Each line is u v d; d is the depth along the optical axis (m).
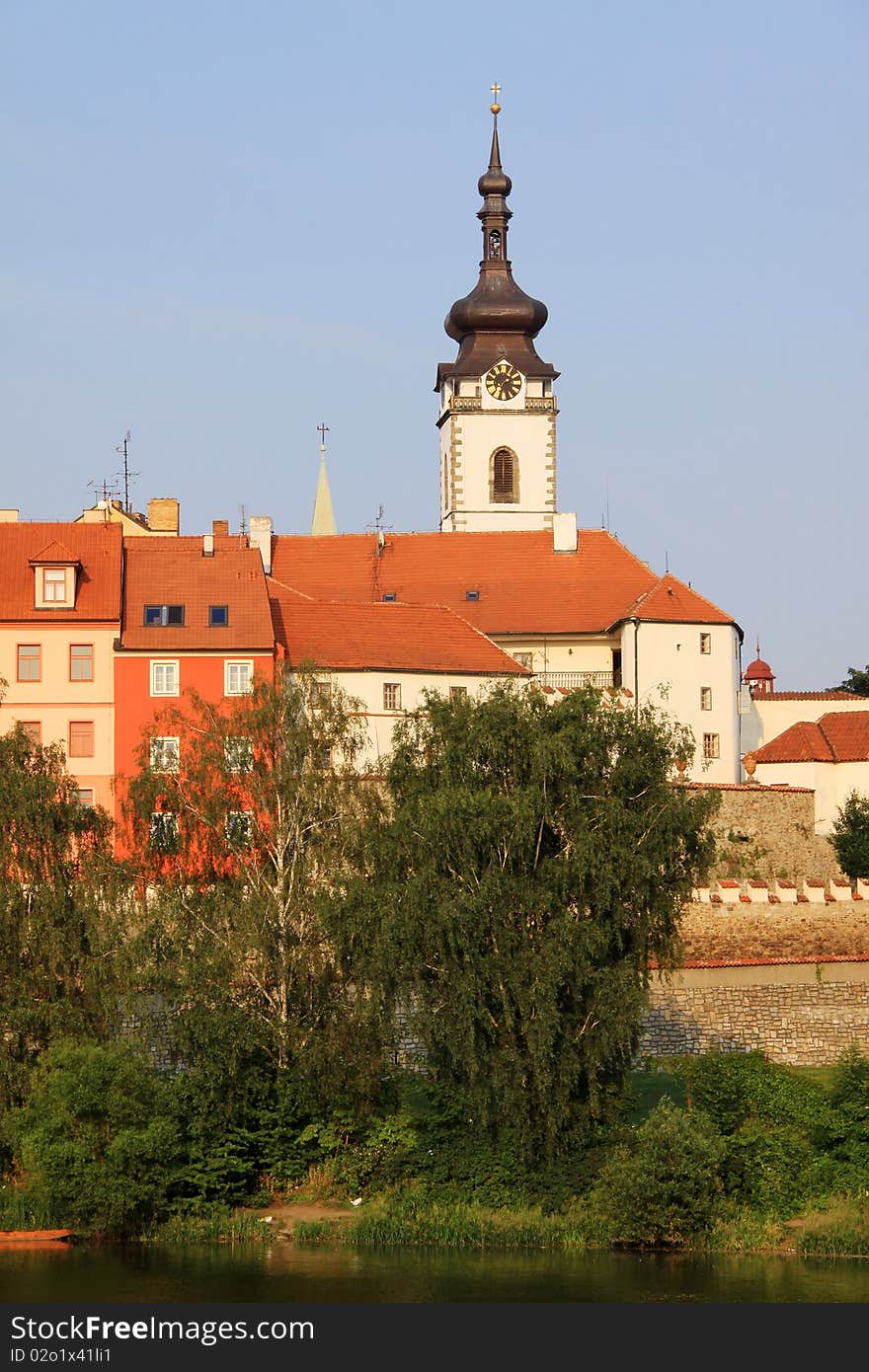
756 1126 91.69
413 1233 89.56
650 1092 101.75
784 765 154.38
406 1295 80.75
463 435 194.50
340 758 108.12
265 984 99.94
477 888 94.56
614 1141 93.62
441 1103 95.88
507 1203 92.56
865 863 140.88
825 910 121.50
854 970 108.31
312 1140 96.44
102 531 144.38
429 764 99.62
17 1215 91.12
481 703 100.81
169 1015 98.12
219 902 99.88
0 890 98.69
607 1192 89.06
